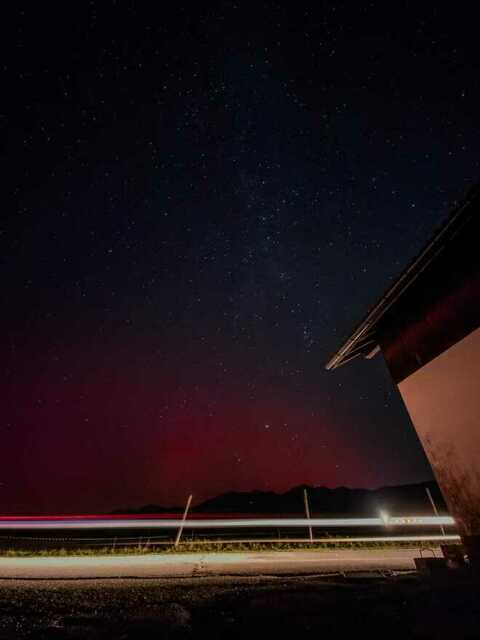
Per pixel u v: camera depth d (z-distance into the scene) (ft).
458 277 17.16
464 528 16.83
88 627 12.80
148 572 24.86
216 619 13.56
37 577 22.85
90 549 39.50
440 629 11.38
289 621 13.11
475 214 15.44
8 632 12.33
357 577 21.40
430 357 18.88
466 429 16.57
